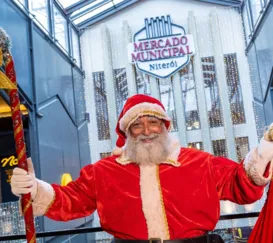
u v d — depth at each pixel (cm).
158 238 146
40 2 837
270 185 144
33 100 707
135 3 1146
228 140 1055
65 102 943
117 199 158
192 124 1090
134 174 161
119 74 1130
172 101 1099
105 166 170
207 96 1097
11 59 129
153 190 155
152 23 1130
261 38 903
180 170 160
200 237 150
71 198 163
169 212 152
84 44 1167
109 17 1162
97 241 488
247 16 1047
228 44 1117
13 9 649
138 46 1121
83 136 1087
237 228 258
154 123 168
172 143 170
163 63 1106
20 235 217
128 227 153
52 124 815
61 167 847
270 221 142
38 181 153
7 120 685
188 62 1102
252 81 1055
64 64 976
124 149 175
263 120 960
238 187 150
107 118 1124
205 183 158
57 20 973
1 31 126
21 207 137
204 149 1062
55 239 470
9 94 131
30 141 688
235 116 1084
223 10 1132
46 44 830
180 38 1112
